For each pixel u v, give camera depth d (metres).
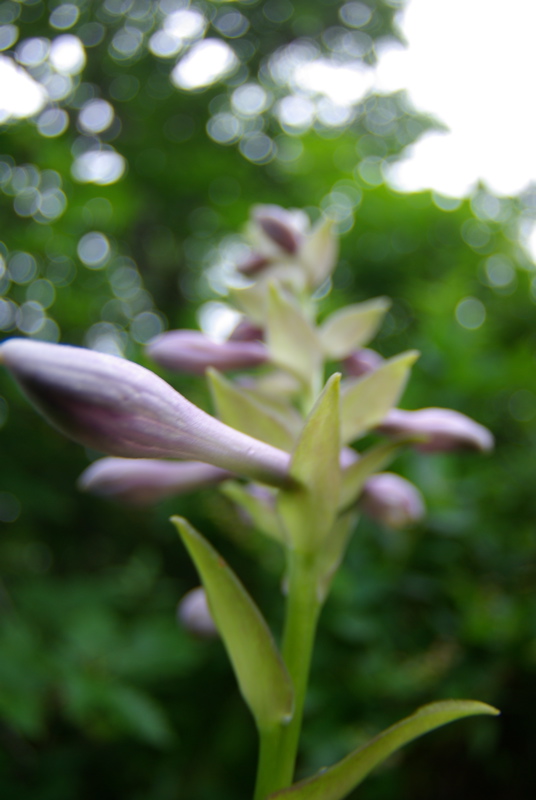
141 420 0.10
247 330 0.18
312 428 0.12
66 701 0.25
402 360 0.14
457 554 0.27
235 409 0.14
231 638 0.12
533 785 0.24
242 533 0.29
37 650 0.25
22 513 0.34
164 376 0.31
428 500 0.26
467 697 0.24
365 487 0.16
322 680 0.25
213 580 0.12
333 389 0.12
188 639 0.27
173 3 0.61
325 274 0.18
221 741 0.28
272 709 0.13
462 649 0.25
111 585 0.30
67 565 0.37
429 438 0.15
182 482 0.15
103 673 0.26
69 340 0.38
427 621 0.26
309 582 0.13
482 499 0.28
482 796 0.25
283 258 0.18
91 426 0.10
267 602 0.28
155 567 0.33
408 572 0.27
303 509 0.13
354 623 0.25
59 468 0.35
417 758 0.25
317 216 0.42
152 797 0.27
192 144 0.52
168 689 0.29
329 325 0.17
